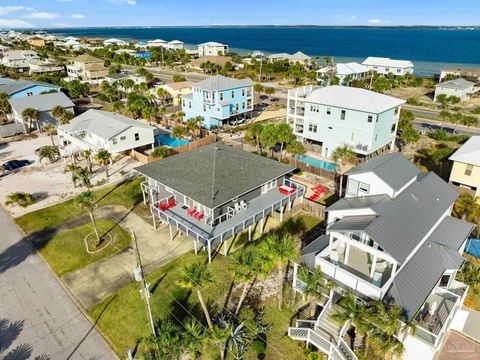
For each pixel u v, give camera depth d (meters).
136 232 33.88
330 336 21.16
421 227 22.81
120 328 23.20
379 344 18.16
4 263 29.62
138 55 171.00
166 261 29.72
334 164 49.69
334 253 24.30
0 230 34.31
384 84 97.50
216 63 139.00
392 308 18.61
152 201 34.75
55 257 30.23
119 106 71.00
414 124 67.25
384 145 51.03
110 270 28.61
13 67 125.88
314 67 137.12
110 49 192.75
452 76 107.31
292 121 59.00
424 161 49.03
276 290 26.56
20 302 25.39
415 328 18.72
